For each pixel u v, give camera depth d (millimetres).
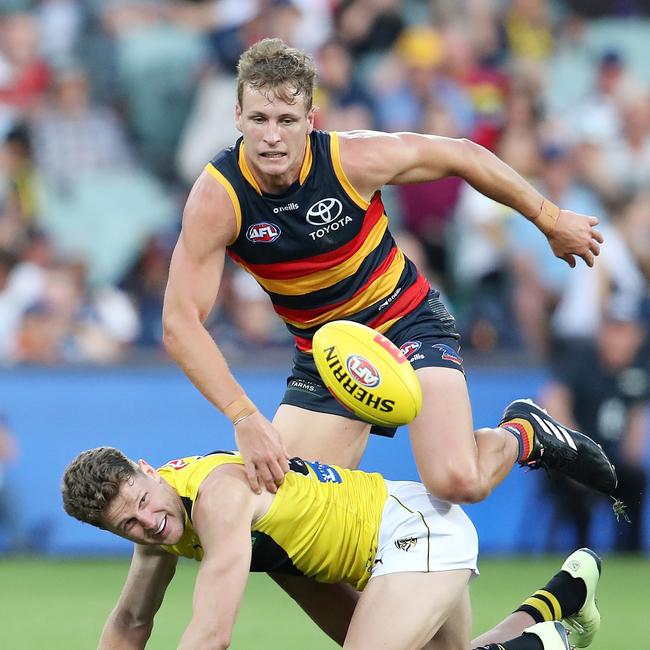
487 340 35656
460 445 15695
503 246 36156
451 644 15602
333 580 15062
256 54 15039
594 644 21859
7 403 32438
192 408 32906
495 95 39812
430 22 40688
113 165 38469
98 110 38938
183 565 33281
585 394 34031
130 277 36969
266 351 34438
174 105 39219
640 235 37000
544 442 17188
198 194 15828
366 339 14445
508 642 16094
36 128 38125
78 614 25203
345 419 17469
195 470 14125
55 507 32719
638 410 34000
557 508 33594
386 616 14422
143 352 35219
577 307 35469
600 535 33844
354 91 38844
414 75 39469
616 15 42812
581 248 17328
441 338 17172
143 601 14953
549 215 17188
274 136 14977
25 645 21969
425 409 16094
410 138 16547
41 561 32312
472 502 15656
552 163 38750
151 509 13656
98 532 33156
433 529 14914
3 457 32438
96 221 37344
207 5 40594
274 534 14352
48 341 34812
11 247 36000
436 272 36438
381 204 17234
